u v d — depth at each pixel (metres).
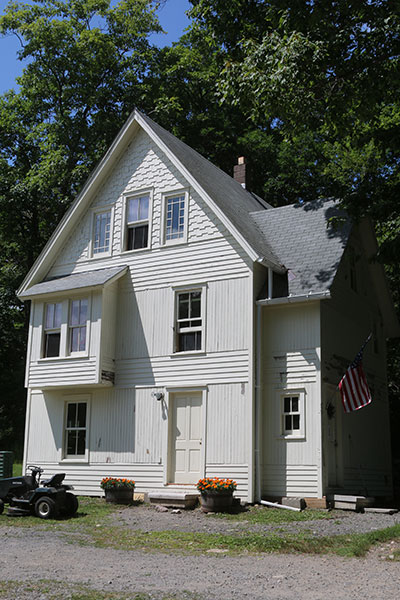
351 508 14.73
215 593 7.24
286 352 16.38
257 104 14.61
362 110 15.31
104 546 10.27
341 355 17.41
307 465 15.48
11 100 33.78
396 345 26.30
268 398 16.38
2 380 34.06
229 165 34.47
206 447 16.53
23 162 33.62
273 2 15.38
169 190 18.86
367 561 9.25
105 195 20.20
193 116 34.22
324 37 14.30
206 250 17.73
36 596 6.86
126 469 17.66
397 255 15.27
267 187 32.53
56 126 32.59
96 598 6.83
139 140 19.86
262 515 13.91
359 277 19.91
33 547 10.03
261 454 16.02
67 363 18.53
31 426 19.64
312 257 17.28
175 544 10.51
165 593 7.17
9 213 31.94
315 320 16.20
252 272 16.77
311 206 19.33
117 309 18.97
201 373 17.05
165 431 17.22
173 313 17.89
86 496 18.05
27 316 34.19
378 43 14.62
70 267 20.38
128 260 19.17
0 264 35.47
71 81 33.75
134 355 18.33
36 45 32.75
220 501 14.40
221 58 17.38
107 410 18.41
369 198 17.06
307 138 31.25
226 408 16.45
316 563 9.10
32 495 13.66
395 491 21.34
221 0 16.56
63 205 32.16
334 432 16.91
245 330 16.58
